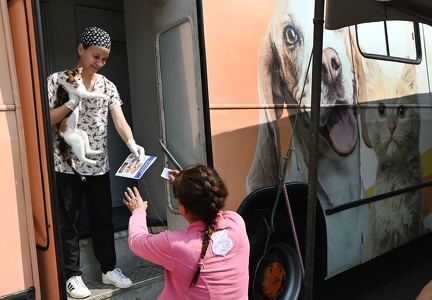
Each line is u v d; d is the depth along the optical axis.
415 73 4.31
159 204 3.50
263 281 3.15
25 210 2.16
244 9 2.88
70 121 2.68
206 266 1.81
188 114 2.75
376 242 3.85
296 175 3.17
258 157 2.92
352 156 3.59
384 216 3.93
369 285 4.35
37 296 2.17
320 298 4.05
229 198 2.74
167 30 2.85
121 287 2.81
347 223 3.56
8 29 2.17
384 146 3.93
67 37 3.98
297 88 3.20
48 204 2.20
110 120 4.05
